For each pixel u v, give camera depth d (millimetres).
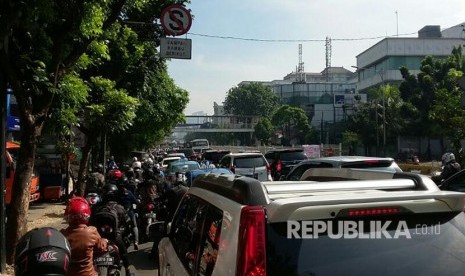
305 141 87500
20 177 8164
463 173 8375
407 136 57312
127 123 15320
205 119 153000
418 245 2725
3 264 7570
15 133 20234
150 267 8906
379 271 2600
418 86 51500
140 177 16281
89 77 15180
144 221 10406
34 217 14297
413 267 2654
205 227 3410
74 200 5031
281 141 92750
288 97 118250
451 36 90625
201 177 4340
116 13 9523
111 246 6020
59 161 19391
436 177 11930
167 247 4797
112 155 31547
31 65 8039
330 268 2562
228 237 2771
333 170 4285
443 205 2809
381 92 58125
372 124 57938
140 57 15977
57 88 8906
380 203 2686
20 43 8320
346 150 64125
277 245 2572
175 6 13516
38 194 16922
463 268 2709
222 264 2773
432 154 57562
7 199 13570
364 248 2650
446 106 27781
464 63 49406
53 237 2545
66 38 8578
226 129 110312
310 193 2996
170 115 31000
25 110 8109
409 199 2740
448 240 2779
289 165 19078
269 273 2527
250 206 2645
